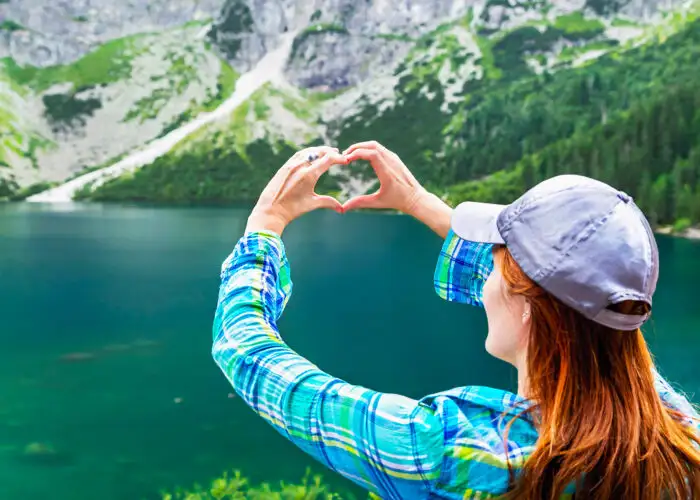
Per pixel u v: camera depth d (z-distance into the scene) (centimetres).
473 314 2055
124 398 1371
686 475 78
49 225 3934
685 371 1314
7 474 1011
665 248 2523
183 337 1866
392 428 78
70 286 2478
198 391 1415
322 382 83
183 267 2789
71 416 1269
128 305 2212
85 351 1727
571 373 77
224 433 1160
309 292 2303
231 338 92
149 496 937
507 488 76
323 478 929
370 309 2092
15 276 2619
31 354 1702
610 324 76
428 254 2908
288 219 107
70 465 1042
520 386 86
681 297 1906
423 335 1822
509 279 82
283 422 83
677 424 85
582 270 76
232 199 5625
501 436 78
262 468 994
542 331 79
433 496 78
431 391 1417
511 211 83
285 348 89
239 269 99
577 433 75
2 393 1413
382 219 3812
